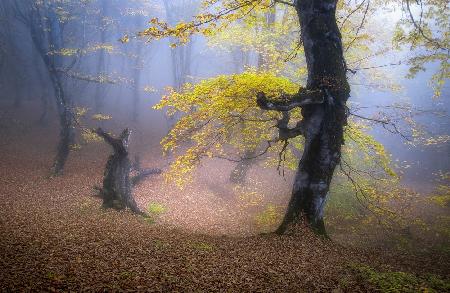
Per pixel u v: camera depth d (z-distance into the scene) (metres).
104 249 8.84
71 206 14.98
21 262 7.54
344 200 15.29
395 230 15.73
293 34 20.44
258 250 9.30
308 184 10.77
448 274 9.87
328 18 10.25
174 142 12.04
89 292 6.30
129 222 12.96
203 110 11.03
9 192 16.62
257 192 20.61
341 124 10.48
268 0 11.52
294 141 14.88
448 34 14.70
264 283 7.13
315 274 7.76
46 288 6.34
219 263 8.15
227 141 14.38
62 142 21.55
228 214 17.33
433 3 14.42
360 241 13.86
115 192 14.81
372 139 12.26
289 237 10.35
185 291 6.59
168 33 10.04
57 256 8.09
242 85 10.26
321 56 10.31
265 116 14.52
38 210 13.71
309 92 9.99
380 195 13.83
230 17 11.14
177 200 18.28
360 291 6.83
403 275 7.84
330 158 10.53
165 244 9.59
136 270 7.48
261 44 18.56
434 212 19.81
